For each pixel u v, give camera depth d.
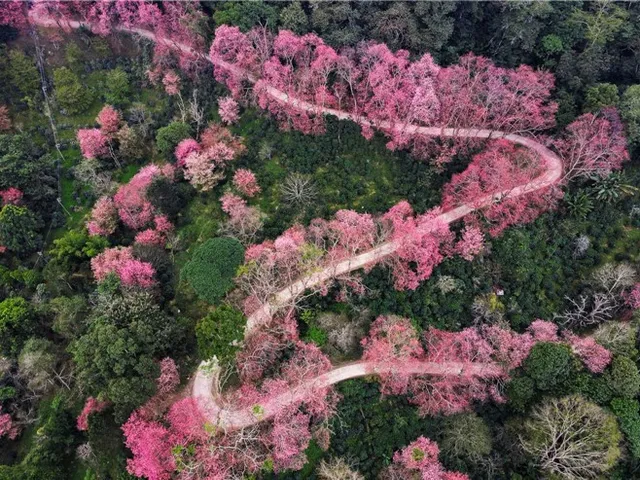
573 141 53.88
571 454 39.62
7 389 46.03
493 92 55.25
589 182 55.53
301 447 41.47
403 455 42.56
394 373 45.09
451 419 45.47
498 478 43.19
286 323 46.94
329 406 44.38
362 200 56.78
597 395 42.47
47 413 45.84
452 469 44.06
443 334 48.19
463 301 51.69
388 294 50.66
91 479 40.91
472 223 52.97
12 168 55.91
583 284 51.84
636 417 41.03
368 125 59.47
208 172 55.00
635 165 56.94
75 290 51.78
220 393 44.97
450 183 55.41
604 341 45.09
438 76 57.34
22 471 40.91
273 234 53.88
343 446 44.72
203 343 41.38
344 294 50.03
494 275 52.34
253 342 45.78
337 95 58.69
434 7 58.97
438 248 51.75
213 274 47.06
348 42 60.00
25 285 52.97
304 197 55.38
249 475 40.34
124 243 56.50
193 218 56.62
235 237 51.34
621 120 55.03
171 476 38.97
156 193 55.09
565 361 43.50
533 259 52.91
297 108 59.25
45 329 49.50
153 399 41.41
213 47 59.41
